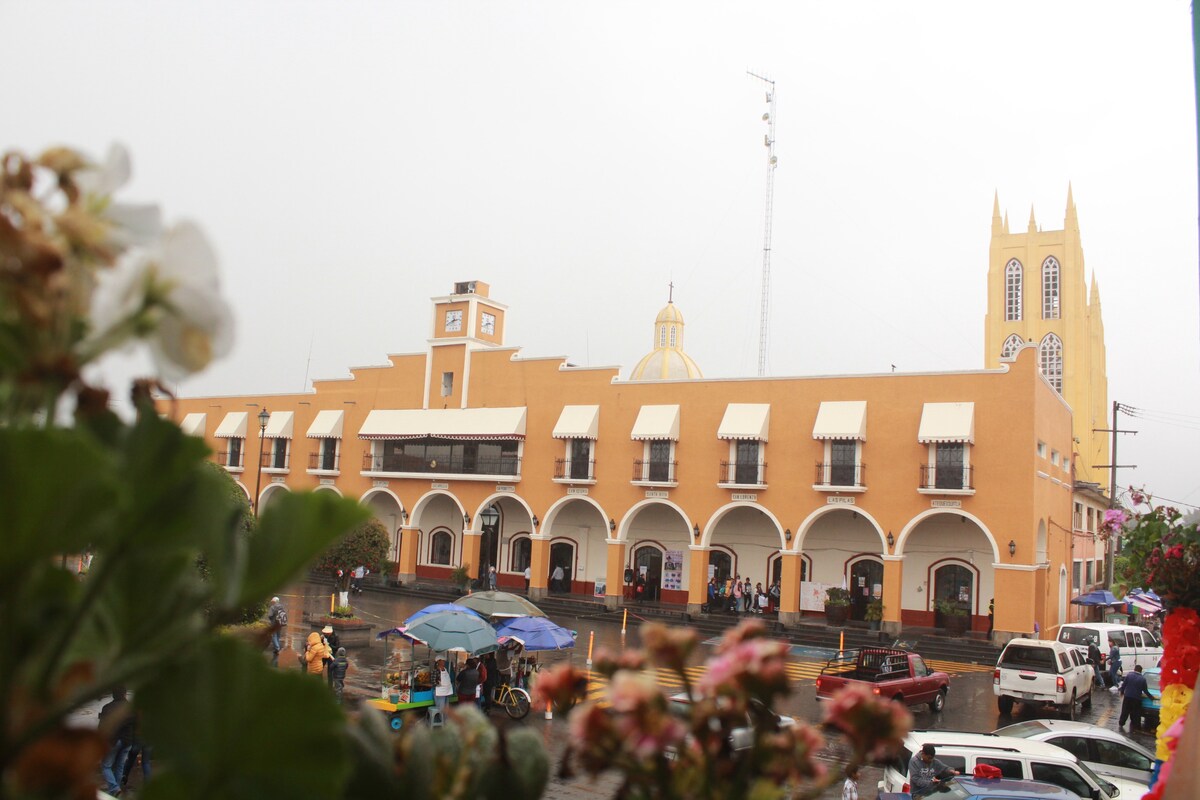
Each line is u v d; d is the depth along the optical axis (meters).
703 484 34.12
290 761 1.15
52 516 0.93
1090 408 70.88
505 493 38.56
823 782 1.63
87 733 1.02
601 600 36.12
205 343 1.14
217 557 1.17
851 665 20.25
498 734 1.65
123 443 1.11
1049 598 32.53
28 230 1.00
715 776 1.60
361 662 22.34
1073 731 13.41
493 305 43.25
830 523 33.62
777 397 33.28
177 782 1.14
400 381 43.22
